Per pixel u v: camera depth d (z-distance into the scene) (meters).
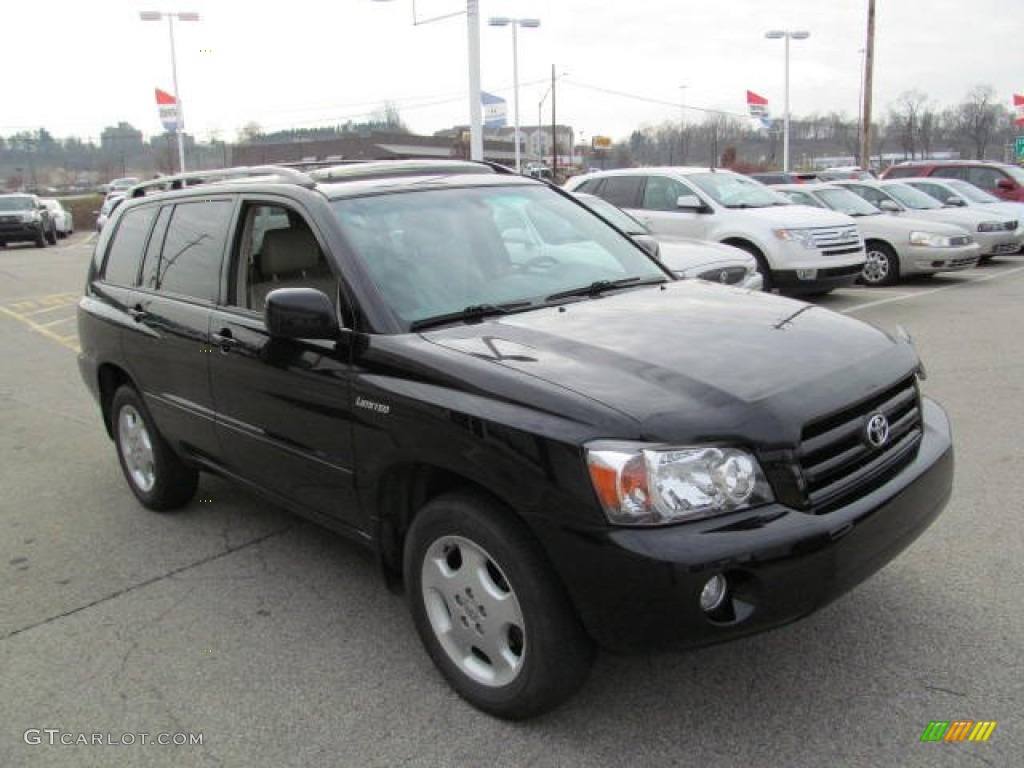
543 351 3.13
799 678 3.24
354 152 58.78
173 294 4.61
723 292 4.05
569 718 3.09
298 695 3.34
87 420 7.48
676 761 2.85
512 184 4.55
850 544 2.75
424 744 3.02
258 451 4.03
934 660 3.30
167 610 4.05
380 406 3.22
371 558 4.52
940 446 3.31
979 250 13.88
